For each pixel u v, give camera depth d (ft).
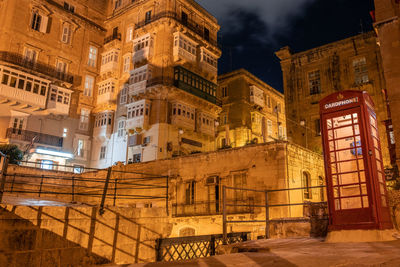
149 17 114.93
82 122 116.16
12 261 24.44
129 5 122.62
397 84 50.14
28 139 99.76
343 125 25.29
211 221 59.26
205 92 114.21
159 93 101.60
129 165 79.82
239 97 122.93
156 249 36.09
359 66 92.32
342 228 23.71
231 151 63.77
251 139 119.85
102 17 130.62
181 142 102.53
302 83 102.37
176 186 69.62
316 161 69.10
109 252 31.40
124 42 120.98
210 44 120.37
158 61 106.01
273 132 137.80
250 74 129.49
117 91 118.32
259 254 19.11
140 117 102.01
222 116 126.72
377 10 54.60
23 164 96.68
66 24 115.96
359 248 18.90
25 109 100.94
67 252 28.09
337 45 96.73
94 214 30.86
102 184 81.66
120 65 120.26
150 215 36.45
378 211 22.63
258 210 56.49
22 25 102.73
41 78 103.55
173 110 102.94
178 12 112.98
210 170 65.77
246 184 60.08
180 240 30.09
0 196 25.82
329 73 97.14
